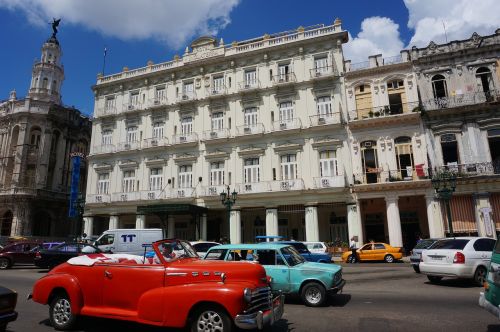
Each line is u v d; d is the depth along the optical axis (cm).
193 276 632
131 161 3309
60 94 4881
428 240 1598
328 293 942
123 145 3359
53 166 4178
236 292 572
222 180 2945
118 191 3306
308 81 2853
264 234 2970
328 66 2823
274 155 2825
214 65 3212
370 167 2625
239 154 2916
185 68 3294
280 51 3009
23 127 3994
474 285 1209
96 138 3572
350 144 2670
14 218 3741
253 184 2778
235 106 3050
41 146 4025
